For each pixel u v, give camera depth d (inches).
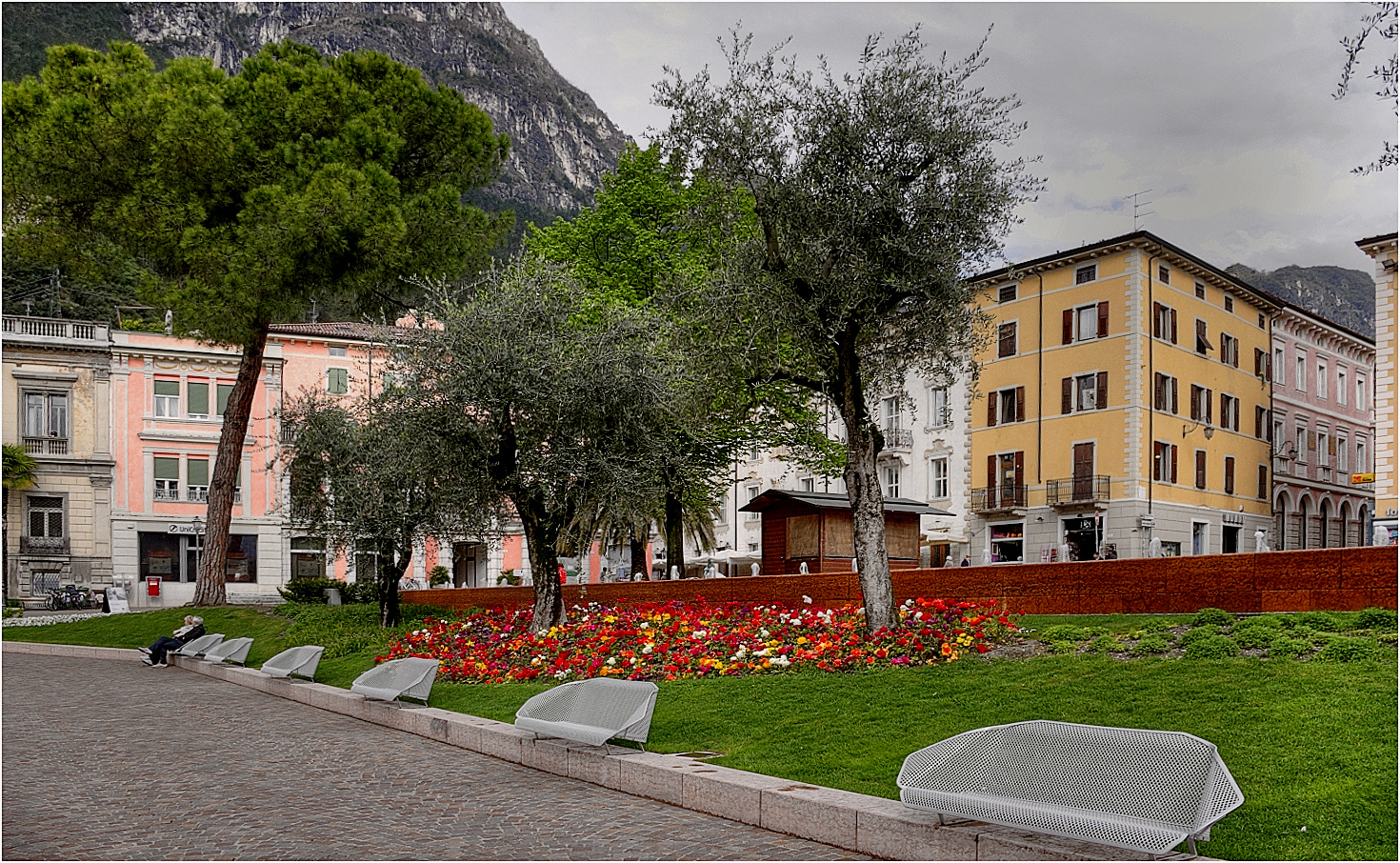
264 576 2170.3
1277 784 277.1
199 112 1040.8
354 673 722.8
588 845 287.0
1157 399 1781.5
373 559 1056.2
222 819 324.8
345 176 1076.5
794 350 641.0
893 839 266.7
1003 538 1926.7
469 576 2393.0
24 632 1186.6
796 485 2225.6
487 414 783.7
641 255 1261.1
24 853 284.2
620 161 1343.5
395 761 432.1
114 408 2098.9
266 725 548.4
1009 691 425.4
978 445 1972.2
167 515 2123.5
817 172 595.2
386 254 1106.1
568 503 808.3
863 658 522.0
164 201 1064.8
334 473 1016.2
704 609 780.6
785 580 822.5
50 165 1077.8
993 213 601.9
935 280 587.5
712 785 324.2
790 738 395.9
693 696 493.0
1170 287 1829.5
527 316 777.6
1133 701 380.5
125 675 840.3
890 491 2145.7
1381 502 1470.2
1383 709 321.1
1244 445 2012.8
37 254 1145.4
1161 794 238.7
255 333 1155.9
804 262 595.5
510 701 543.8
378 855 279.3
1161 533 1764.3
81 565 2046.0
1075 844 238.1
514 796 355.9
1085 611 653.9
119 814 333.1
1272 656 412.8
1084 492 1796.3
